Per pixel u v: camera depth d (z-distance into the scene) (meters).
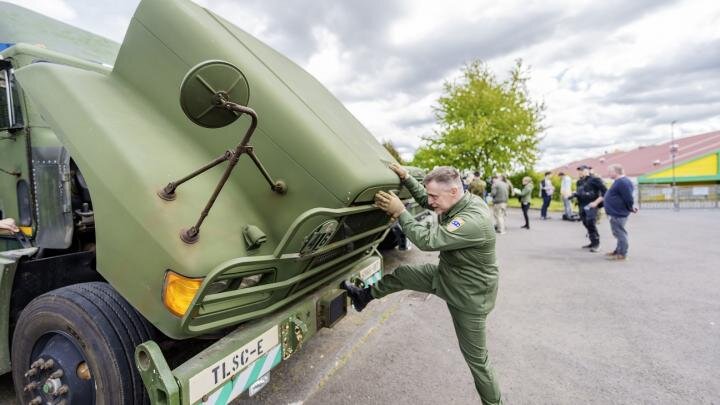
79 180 2.45
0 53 2.66
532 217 14.12
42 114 1.88
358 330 3.65
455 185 2.26
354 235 2.37
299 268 1.98
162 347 2.44
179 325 1.56
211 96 1.35
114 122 1.81
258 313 1.85
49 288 2.28
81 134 1.74
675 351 3.22
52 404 1.93
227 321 1.71
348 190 1.88
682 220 12.73
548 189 13.20
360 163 2.04
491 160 20.88
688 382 2.76
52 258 2.28
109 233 1.66
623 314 4.05
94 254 2.48
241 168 1.99
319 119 2.12
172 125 2.07
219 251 1.63
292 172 1.92
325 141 1.92
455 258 2.22
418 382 2.79
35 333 1.96
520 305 4.38
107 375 1.73
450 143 21.20
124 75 2.21
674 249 7.36
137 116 1.97
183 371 1.52
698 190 20.03
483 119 19.72
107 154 1.68
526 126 20.06
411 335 3.59
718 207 19.05
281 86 2.10
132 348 1.78
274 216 1.94
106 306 1.83
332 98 3.11
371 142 2.90
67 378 1.88
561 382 2.79
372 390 2.69
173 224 1.57
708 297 4.51
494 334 3.61
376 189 2.15
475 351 2.30
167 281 1.55
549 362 3.08
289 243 1.72
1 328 2.10
